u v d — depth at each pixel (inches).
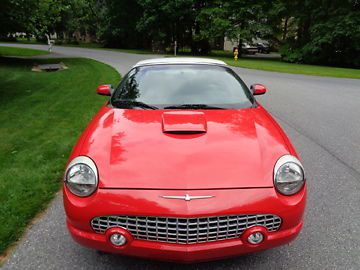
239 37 1123.3
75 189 87.4
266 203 84.3
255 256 103.6
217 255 85.2
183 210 81.4
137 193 83.5
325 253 105.0
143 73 141.9
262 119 114.6
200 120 107.4
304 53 1054.4
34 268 97.2
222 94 129.9
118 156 91.6
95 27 1707.7
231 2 1122.7
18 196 137.9
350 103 350.0
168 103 123.2
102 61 769.6
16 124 251.3
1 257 101.6
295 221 88.4
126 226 84.6
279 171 88.1
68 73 552.7
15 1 495.5
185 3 1148.5
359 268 98.0
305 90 431.8
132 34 1446.9
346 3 993.5
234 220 83.8
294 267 98.7
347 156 190.7
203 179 84.8
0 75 526.3
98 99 339.0
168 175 85.6
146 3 1172.5
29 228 117.0
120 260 101.3
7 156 184.9
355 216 126.8
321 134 234.7
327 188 150.1
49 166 169.3
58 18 662.5
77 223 87.0
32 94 372.5
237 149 94.1
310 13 1083.9
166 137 98.3
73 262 100.1
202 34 1165.7
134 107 121.1
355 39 978.1
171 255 84.2
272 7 1121.4
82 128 237.3
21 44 1510.8
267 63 884.6
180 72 141.7
